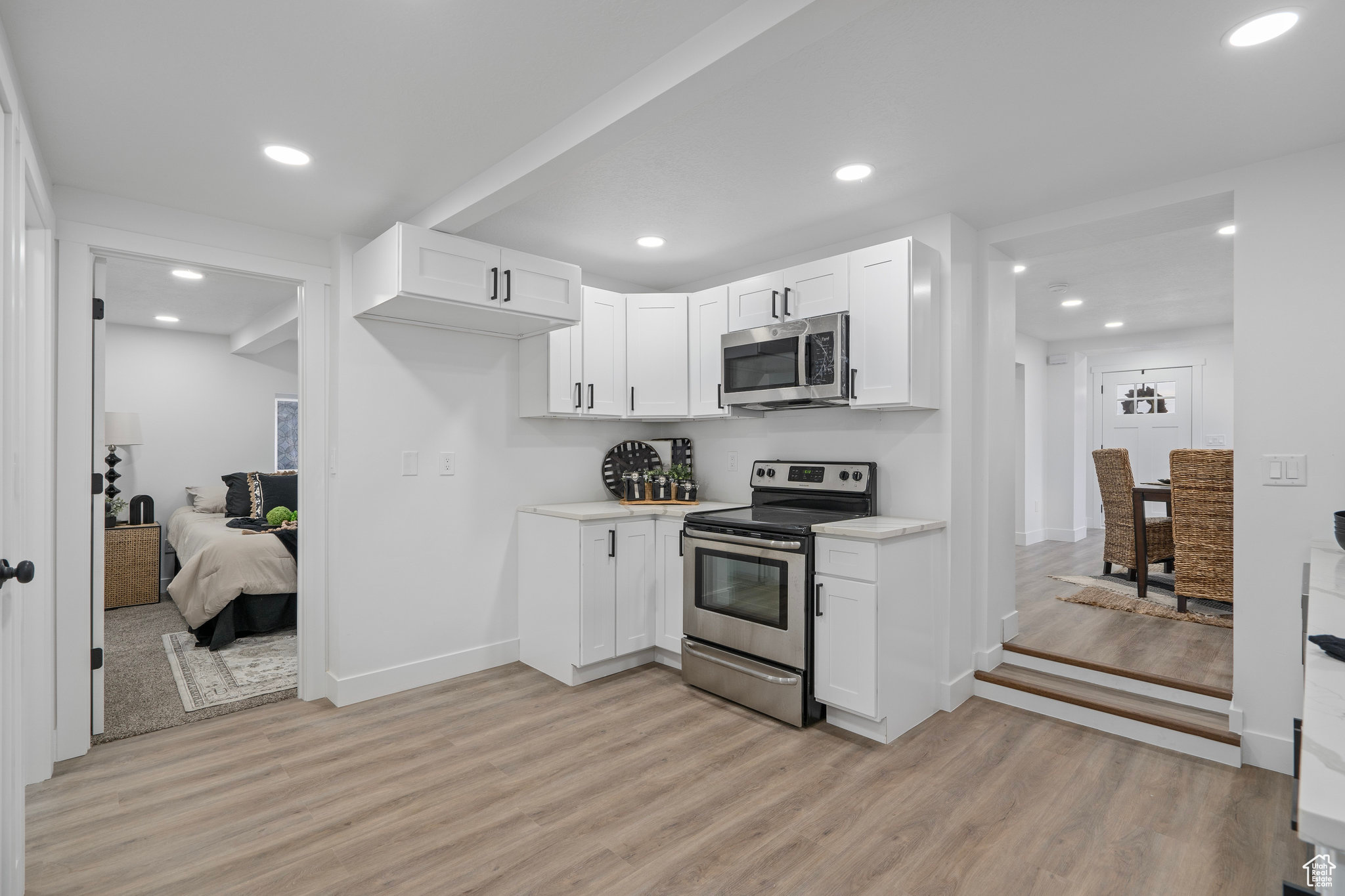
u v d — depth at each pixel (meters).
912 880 1.80
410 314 3.00
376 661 3.10
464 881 1.81
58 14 1.57
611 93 1.94
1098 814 2.12
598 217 2.98
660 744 2.62
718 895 1.75
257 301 4.67
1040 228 2.96
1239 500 2.43
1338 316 2.25
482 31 1.67
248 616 4.00
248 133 2.18
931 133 2.21
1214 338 6.21
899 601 2.69
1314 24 1.63
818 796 2.23
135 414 5.22
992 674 3.12
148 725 2.79
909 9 1.58
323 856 1.91
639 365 3.71
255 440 6.13
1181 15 1.60
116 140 2.20
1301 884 1.76
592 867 1.87
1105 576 5.14
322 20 1.62
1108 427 7.61
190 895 1.75
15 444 1.63
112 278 4.10
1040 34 1.68
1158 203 2.63
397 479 3.17
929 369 2.88
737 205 2.84
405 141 2.24
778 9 1.49
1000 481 3.28
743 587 3.01
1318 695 0.77
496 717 2.87
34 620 2.32
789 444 3.62
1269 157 2.37
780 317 3.20
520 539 3.60
